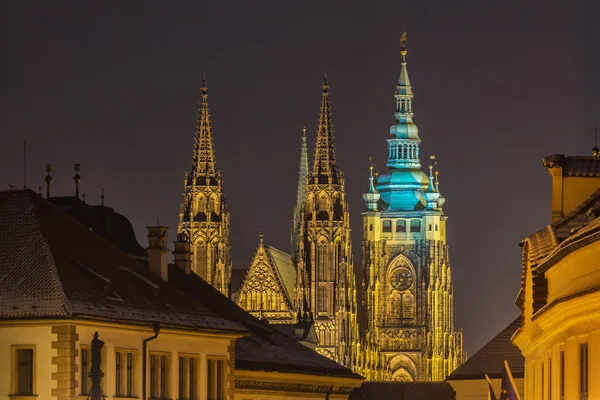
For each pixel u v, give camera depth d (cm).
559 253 7788
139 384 13712
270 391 17512
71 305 12681
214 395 15188
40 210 13738
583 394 7412
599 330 7069
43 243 13250
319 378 18762
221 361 15338
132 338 13638
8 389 12675
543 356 9238
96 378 11012
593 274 7344
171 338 14288
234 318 18975
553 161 11256
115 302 13500
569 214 10181
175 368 14400
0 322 12694
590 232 7331
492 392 9731
